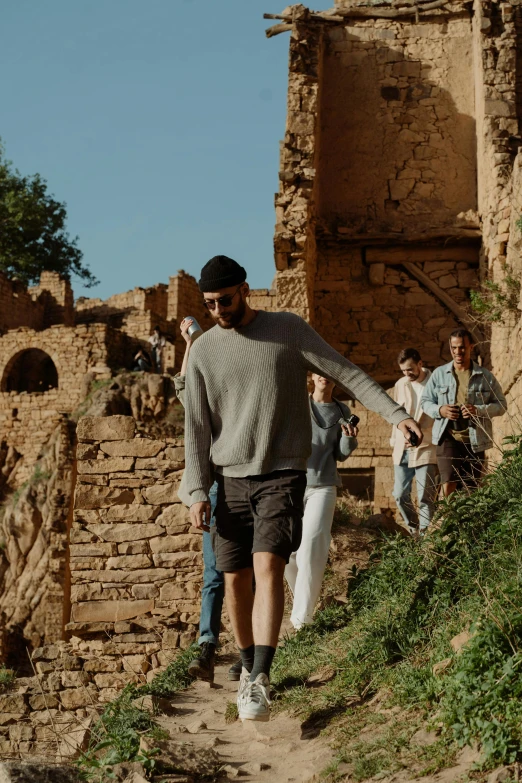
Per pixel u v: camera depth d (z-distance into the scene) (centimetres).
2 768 408
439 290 1888
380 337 1895
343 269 1928
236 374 483
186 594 927
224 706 614
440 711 418
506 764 360
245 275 488
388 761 393
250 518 487
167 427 3117
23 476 3594
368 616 620
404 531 1101
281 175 1830
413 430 465
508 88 1800
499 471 666
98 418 975
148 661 905
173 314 4053
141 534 946
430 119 1962
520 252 1238
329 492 720
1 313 4228
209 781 426
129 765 425
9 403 3697
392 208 1934
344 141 1967
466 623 494
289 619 830
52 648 926
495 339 1372
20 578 3066
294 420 483
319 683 559
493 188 1695
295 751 454
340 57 1997
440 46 1986
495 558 533
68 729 727
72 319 4503
